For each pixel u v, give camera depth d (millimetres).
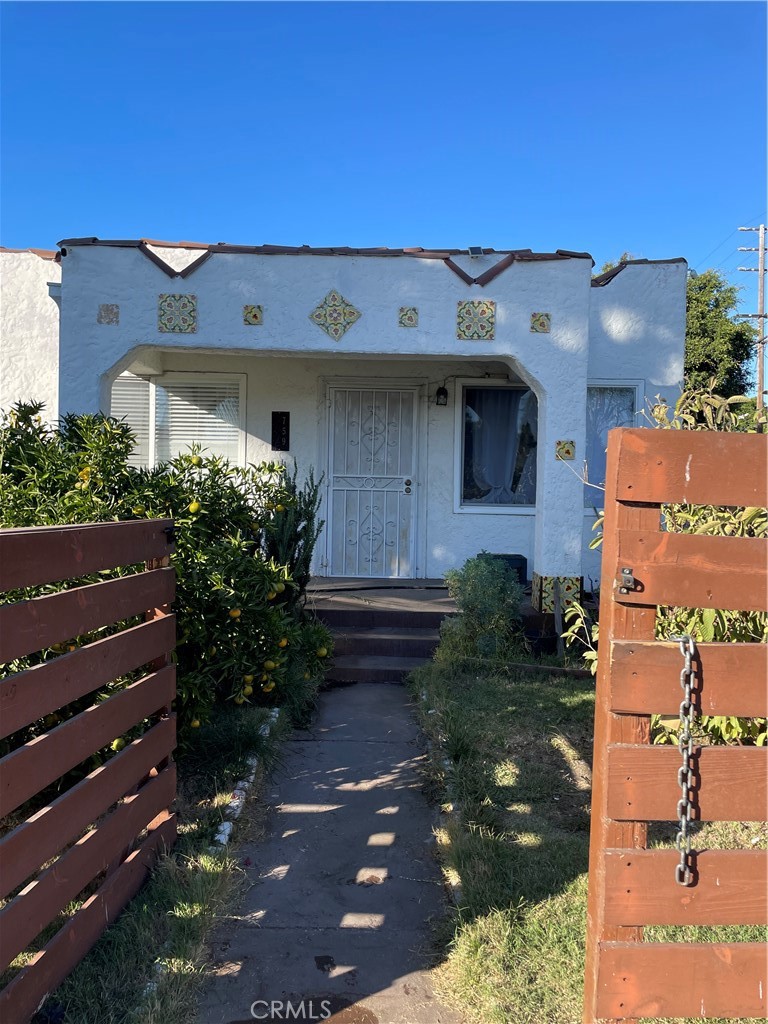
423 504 9273
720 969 2316
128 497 4270
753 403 4895
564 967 2889
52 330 9031
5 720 2334
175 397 9258
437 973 2943
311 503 6578
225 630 4492
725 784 2307
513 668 6305
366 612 7277
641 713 2305
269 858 3744
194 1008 2711
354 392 9258
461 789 4305
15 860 2346
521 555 9125
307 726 5469
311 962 2996
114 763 3047
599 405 8898
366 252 6793
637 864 2301
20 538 2414
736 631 4234
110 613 3010
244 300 6777
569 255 6809
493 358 7059
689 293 24531
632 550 2303
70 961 2717
